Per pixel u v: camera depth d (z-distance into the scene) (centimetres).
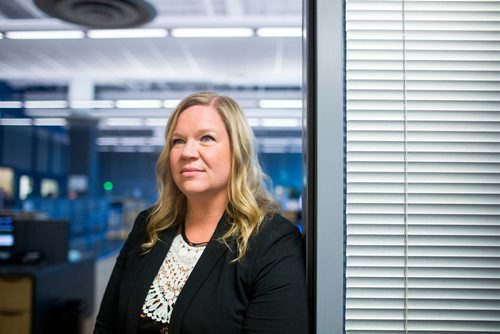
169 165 117
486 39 101
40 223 326
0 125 1196
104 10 343
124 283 111
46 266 302
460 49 101
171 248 110
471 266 99
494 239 99
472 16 102
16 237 323
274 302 92
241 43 568
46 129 1521
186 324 95
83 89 777
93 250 780
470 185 100
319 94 99
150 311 101
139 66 684
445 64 101
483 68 101
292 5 419
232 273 98
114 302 117
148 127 1298
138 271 110
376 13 101
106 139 1513
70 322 301
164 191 118
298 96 865
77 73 726
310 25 104
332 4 100
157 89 865
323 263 97
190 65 669
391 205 99
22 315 269
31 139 1410
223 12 429
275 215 108
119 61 655
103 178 1883
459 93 101
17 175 1315
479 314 98
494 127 100
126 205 886
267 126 1186
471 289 99
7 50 602
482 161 100
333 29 100
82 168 1205
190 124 104
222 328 93
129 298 106
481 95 101
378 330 98
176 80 764
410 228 99
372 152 100
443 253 99
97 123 1062
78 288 349
